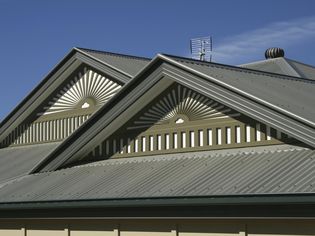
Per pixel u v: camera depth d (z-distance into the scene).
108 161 23.06
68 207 20.23
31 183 23.44
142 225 19.36
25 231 22.75
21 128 31.59
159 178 19.66
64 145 23.58
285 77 24.08
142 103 21.81
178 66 20.05
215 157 19.95
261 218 16.11
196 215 17.44
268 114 17.91
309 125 16.89
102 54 29.48
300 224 15.91
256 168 17.92
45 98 30.41
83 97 28.91
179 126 21.27
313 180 15.84
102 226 20.42
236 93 18.66
